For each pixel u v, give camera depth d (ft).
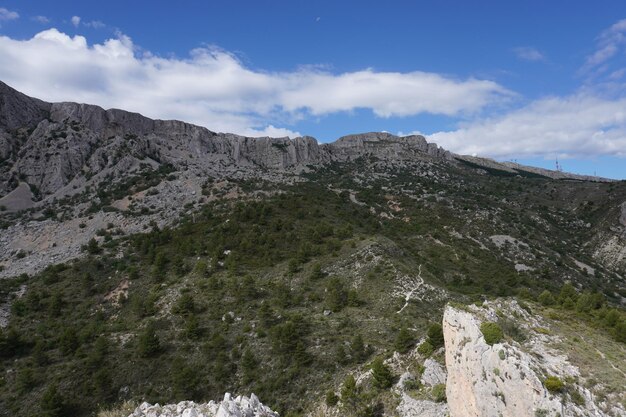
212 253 299.17
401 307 215.72
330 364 166.09
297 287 249.75
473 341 89.97
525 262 419.95
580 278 414.82
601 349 93.04
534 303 123.65
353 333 189.78
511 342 86.12
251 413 84.43
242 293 241.14
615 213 588.50
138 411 85.40
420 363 132.98
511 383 78.95
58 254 365.61
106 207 461.78
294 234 330.75
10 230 443.32
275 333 189.78
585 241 570.05
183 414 80.18
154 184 515.91
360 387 137.49
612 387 77.25
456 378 94.73
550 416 72.23
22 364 190.49
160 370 180.75
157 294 257.55
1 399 166.30
